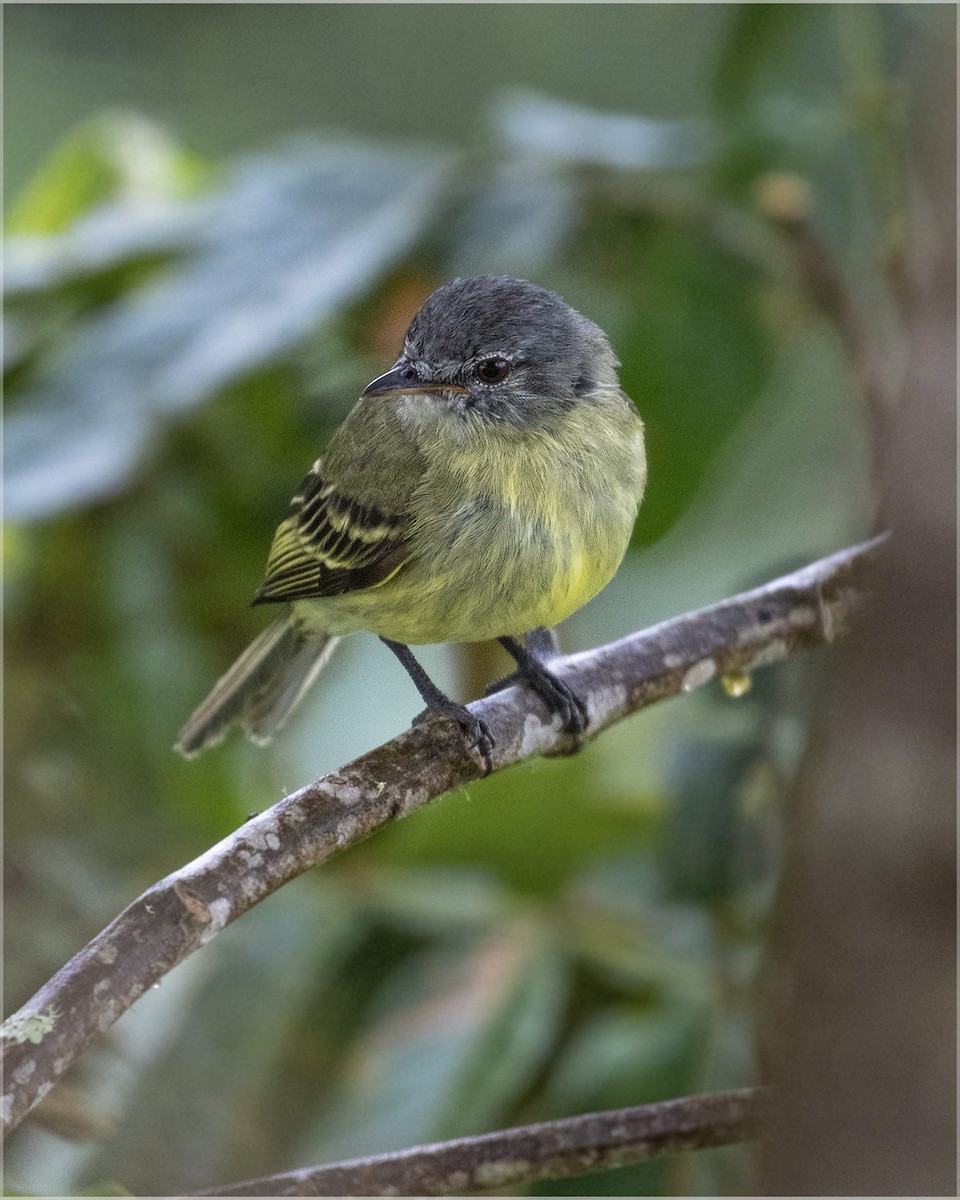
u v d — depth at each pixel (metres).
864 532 8.19
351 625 8.56
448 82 13.62
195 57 13.80
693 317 9.52
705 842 8.16
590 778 8.68
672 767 8.29
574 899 8.68
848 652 3.72
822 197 9.42
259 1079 8.68
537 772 8.60
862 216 9.47
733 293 9.48
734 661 7.11
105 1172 8.44
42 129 13.48
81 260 9.31
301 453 10.04
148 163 10.61
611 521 7.95
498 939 8.68
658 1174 8.06
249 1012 8.76
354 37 13.85
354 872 8.81
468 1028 8.39
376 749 6.21
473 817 8.56
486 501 7.87
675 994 8.31
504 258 9.23
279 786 10.08
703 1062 8.09
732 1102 5.47
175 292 8.76
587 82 13.27
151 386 8.46
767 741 8.10
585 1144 5.43
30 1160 8.42
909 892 3.38
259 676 9.25
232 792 9.88
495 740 6.52
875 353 8.67
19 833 9.57
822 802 3.61
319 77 13.92
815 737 4.48
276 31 13.90
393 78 13.75
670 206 9.38
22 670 9.88
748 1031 7.73
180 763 9.91
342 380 9.94
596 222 9.77
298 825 5.62
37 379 9.34
